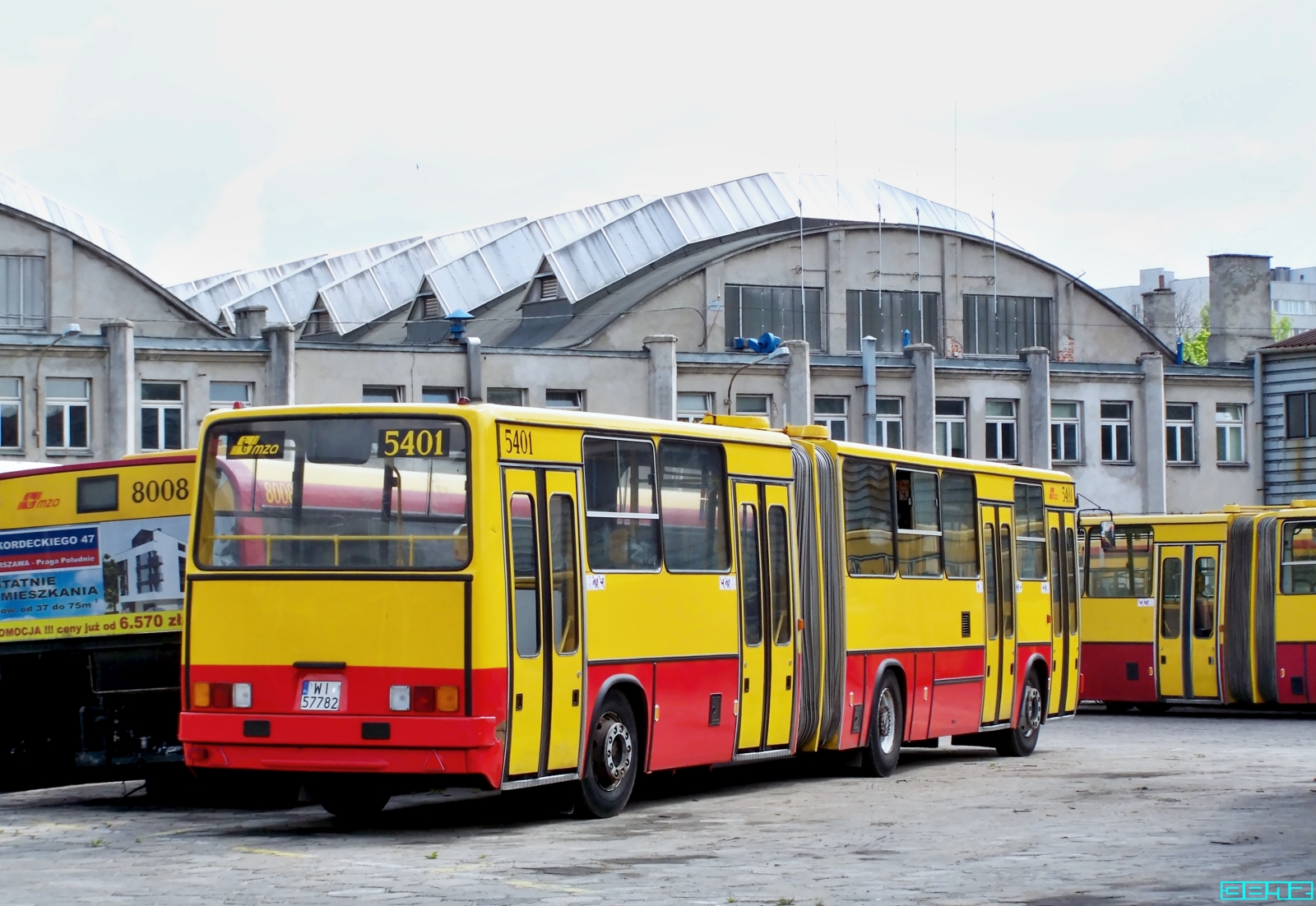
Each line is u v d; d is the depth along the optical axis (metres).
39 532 17.41
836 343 67.50
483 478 14.24
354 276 77.19
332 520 14.54
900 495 21.42
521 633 14.52
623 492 16.14
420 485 14.38
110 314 57.47
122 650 17.02
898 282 68.94
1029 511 25.09
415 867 12.59
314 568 14.50
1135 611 33.81
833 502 19.84
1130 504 64.38
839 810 16.67
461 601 14.09
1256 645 32.47
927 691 21.72
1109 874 12.11
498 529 14.30
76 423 49.91
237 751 14.55
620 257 70.75
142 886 11.73
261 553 14.70
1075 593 26.48
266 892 11.41
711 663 17.30
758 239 67.44
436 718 14.02
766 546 18.45
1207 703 33.31
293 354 52.16
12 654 17.33
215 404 51.72
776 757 18.69
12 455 49.03
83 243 57.00
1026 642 24.58
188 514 16.98
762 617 18.28
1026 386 62.78
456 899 11.07
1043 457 62.50
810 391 59.28
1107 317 72.38
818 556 19.53
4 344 49.06
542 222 77.88
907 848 13.64
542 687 14.73
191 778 17.34
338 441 14.66
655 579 16.45
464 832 14.91
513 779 14.39
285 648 14.48
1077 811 16.28
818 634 19.41
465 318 54.84
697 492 17.34
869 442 46.84
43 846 14.26
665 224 72.38
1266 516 32.75
